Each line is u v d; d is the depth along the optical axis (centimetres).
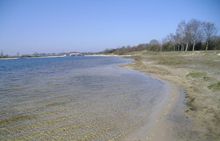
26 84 2086
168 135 816
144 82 2192
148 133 843
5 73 3353
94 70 3691
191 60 4831
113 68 4116
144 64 4819
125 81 2270
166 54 9000
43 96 1522
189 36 9319
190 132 835
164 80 2303
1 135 837
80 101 1373
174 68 3459
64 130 883
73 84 2070
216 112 1070
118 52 18388
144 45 16050
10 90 1761
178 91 1667
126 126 923
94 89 1795
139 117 1041
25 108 1207
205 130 849
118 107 1225
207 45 8969
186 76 2452
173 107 1204
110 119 1014
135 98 1454
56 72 3400
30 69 4256
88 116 1060
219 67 3130
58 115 1079
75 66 4953
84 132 859
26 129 896
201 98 1379
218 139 764
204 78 2139
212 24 9200
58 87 1898
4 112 1129
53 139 798
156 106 1239
